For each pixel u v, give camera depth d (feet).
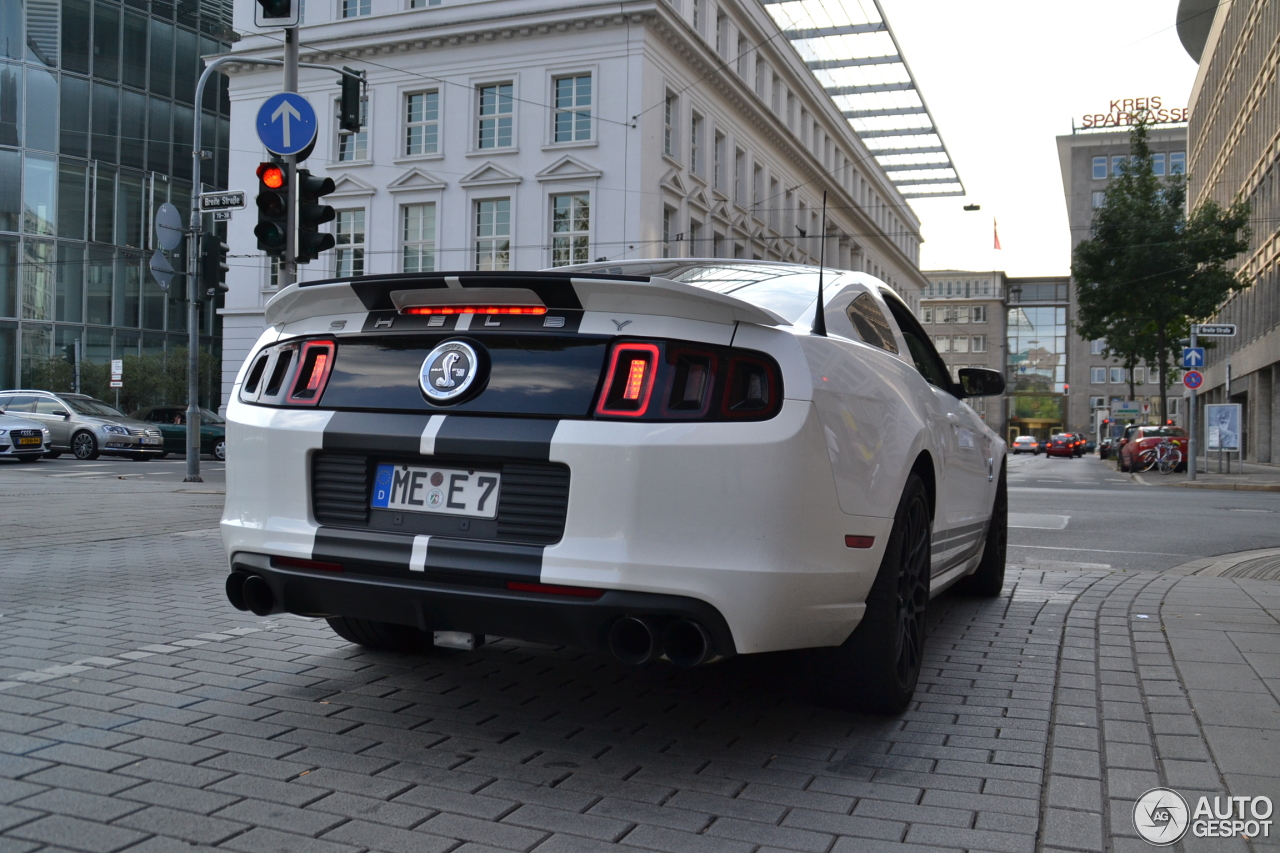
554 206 103.86
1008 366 359.66
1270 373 125.59
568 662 14.02
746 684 13.07
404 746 10.36
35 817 8.26
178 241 55.67
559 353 9.76
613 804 8.93
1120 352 122.72
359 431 10.23
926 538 12.53
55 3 134.72
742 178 129.18
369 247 110.11
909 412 12.02
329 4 111.65
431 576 9.66
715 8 116.98
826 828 8.46
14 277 131.64
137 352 142.92
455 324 10.26
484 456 9.63
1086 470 111.65
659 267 13.73
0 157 131.03
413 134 109.70
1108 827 8.46
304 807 8.67
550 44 102.94
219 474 62.59
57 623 16.03
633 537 9.13
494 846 7.97
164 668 13.25
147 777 9.27
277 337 11.50
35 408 79.10
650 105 101.71
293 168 30.01
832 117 164.04
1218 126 159.94
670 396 9.35
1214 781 9.47
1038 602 19.45
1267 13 119.44
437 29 105.70
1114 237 100.17
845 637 10.58
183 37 148.46
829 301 11.71
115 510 35.94
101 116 139.03
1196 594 20.36
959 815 8.77
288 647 14.58
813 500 9.46
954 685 13.19
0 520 31.89
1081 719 11.61
